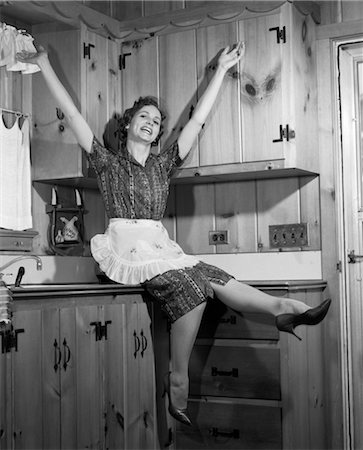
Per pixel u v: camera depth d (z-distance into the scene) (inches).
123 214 124.2
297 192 140.0
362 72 139.3
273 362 123.3
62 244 138.3
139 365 121.8
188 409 130.6
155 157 130.3
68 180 134.7
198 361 129.6
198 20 135.2
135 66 140.9
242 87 130.9
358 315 136.8
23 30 126.2
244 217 143.9
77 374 107.3
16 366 96.1
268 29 129.2
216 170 133.2
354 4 138.3
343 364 136.2
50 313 102.5
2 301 92.4
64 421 104.4
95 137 128.3
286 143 127.4
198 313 118.0
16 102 131.8
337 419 135.9
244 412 125.5
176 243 139.6
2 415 93.3
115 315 116.2
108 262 123.0
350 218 138.0
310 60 137.2
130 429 119.3
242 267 143.8
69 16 131.0
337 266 136.8
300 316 117.9
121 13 150.6
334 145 138.3
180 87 136.4
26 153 131.2
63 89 122.4
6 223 126.2
